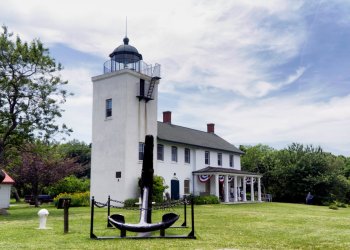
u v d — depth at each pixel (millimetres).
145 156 13000
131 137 29078
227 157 42375
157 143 32094
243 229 13805
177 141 33906
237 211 23656
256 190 49188
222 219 17875
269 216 20109
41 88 23703
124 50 30984
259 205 32594
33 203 33250
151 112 31422
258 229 13906
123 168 28203
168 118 39656
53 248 9094
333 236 12141
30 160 29422
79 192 34531
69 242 10141
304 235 12336
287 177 45344
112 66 31125
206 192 37344
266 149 62062
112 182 28688
